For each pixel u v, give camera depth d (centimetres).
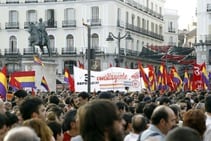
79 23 9200
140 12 10338
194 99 2252
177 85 4069
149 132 927
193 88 3941
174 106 1320
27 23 9406
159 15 11438
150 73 3756
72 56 9144
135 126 1099
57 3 9306
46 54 9125
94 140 599
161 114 926
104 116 600
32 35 6184
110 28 9019
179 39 14150
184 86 4144
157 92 3178
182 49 8825
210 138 999
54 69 5003
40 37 6162
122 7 9431
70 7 9250
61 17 9306
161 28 11600
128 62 9388
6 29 9500
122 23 9406
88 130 604
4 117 1007
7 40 9512
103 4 9056
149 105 1274
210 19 8638
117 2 9175
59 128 1084
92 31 9119
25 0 9475
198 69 3928
